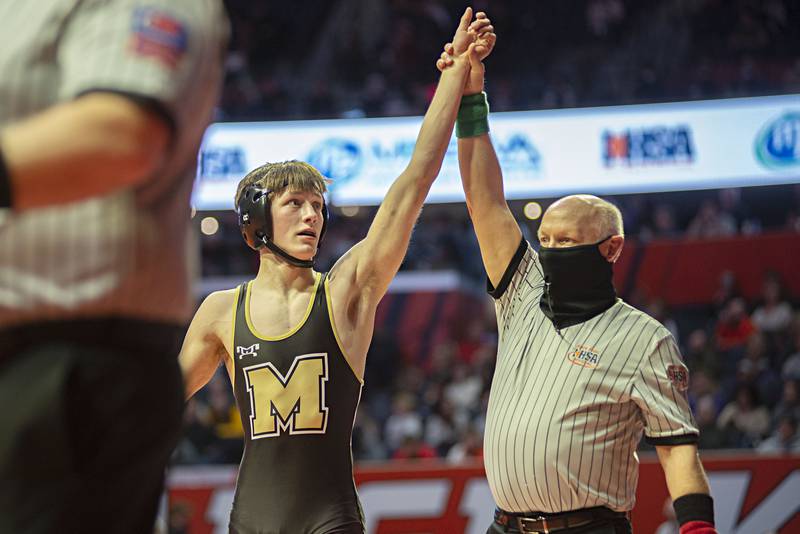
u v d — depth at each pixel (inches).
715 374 880.3
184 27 99.2
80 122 87.4
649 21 1295.5
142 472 109.5
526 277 261.4
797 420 766.5
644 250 1079.6
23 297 97.1
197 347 244.4
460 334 1095.6
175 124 94.7
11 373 97.4
